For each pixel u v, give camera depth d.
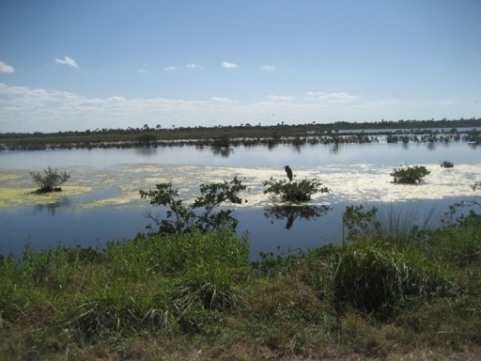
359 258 5.37
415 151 36.75
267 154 38.06
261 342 4.36
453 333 4.42
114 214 13.43
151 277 5.89
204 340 4.41
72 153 47.06
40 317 4.87
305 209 13.61
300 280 5.80
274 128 118.50
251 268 6.20
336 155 34.88
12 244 10.35
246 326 4.64
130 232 11.34
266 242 10.00
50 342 4.36
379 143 49.12
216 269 5.53
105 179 21.17
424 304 4.96
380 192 16.09
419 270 5.37
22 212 13.93
